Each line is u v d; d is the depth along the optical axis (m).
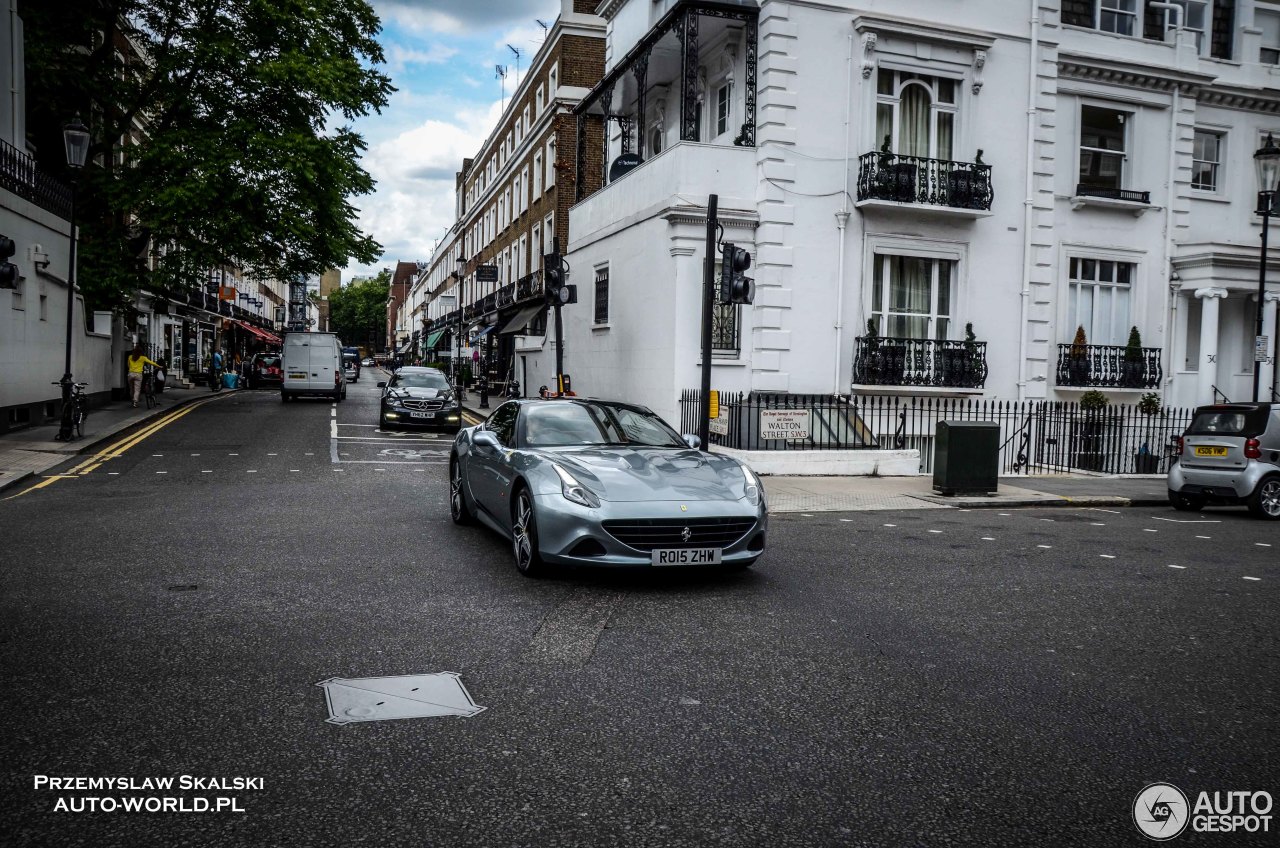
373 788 3.28
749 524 6.65
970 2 17.92
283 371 30.08
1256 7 21.50
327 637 5.16
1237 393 21.03
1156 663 5.12
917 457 15.52
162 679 4.39
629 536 6.36
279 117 25.22
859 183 17.16
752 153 17.08
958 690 4.55
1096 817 3.20
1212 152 21.17
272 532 8.53
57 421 19.11
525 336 29.92
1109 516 12.03
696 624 5.67
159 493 10.91
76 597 5.91
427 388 21.83
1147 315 20.05
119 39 27.67
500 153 42.97
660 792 3.30
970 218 17.91
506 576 6.90
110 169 23.50
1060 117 19.25
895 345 17.45
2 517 9.02
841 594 6.65
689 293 16.69
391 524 9.20
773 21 16.66
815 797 3.29
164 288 25.50
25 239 17.25
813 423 15.54
